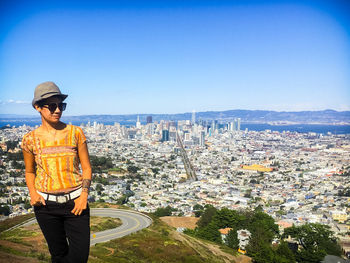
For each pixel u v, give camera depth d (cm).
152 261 2341
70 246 490
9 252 1514
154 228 3325
